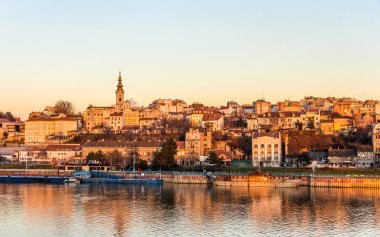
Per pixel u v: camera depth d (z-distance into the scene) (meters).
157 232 196.12
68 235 191.75
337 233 193.88
